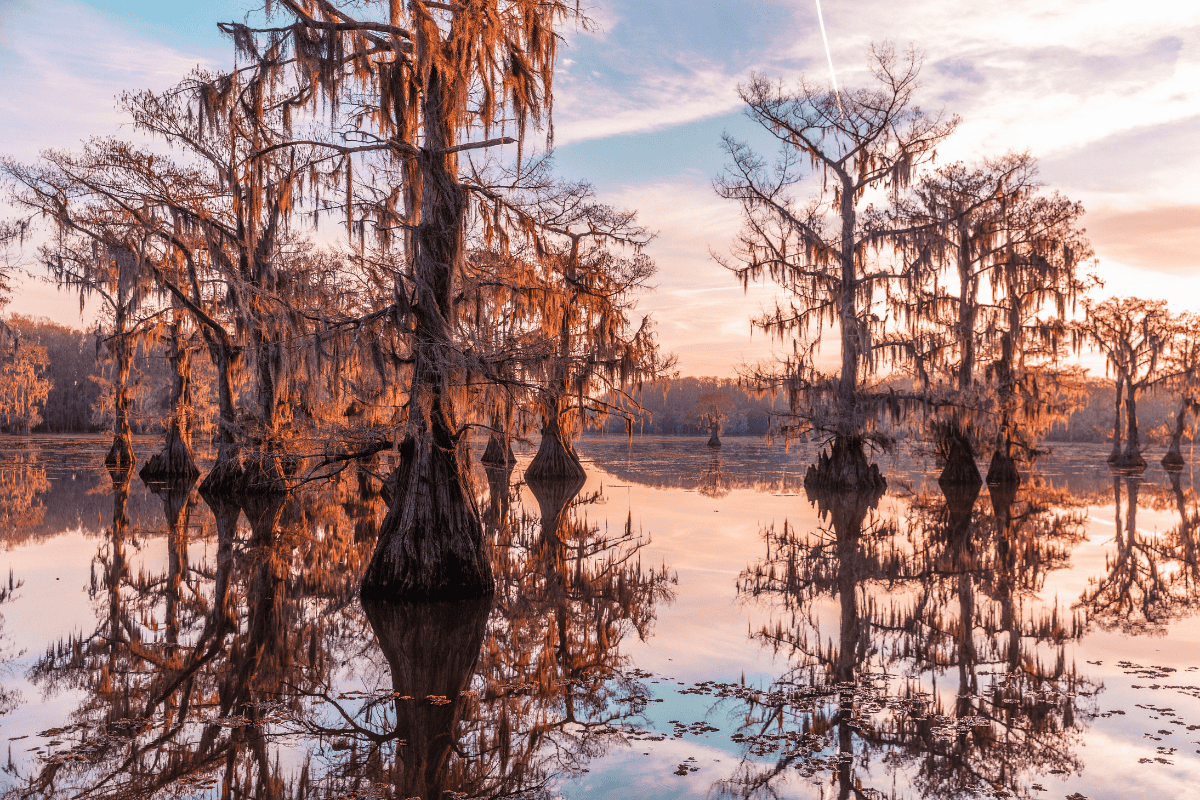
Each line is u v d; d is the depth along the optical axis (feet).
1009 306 91.97
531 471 99.40
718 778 17.58
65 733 20.04
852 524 61.77
